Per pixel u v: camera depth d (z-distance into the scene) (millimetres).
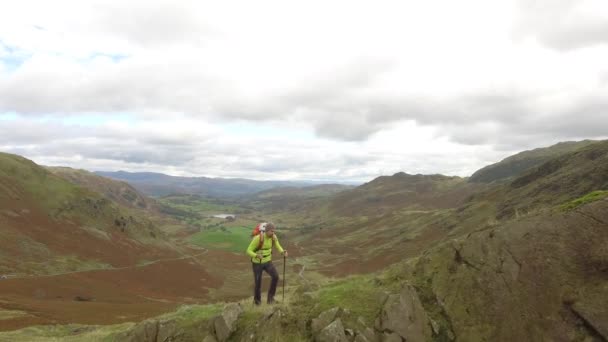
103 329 29469
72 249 88375
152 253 109812
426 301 10586
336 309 10617
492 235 10625
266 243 12523
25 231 85938
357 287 11852
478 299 9812
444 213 117750
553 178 58625
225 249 159125
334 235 173750
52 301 53438
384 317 10133
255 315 11625
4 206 90875
